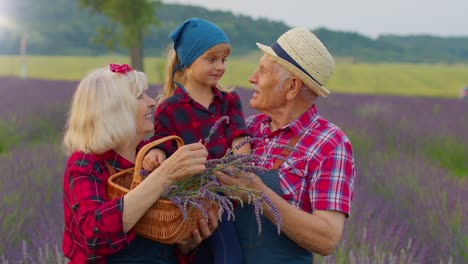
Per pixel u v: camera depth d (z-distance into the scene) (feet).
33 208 16.03
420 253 14.10
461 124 41.06
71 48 382.63
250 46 441.27
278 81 7.65
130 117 6.87
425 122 41.70
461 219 15.92
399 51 542.98
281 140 7.69
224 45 8.74
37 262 12.20
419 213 17.02
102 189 6.73
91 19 422.41
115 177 6.91
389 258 12.44
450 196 18.15
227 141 8.63
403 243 14.34
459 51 592.19
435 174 22.31
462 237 14.76
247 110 34.55
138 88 7.04
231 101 8.92
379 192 21.11
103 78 6.89
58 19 460.96
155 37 350.64
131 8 86.84
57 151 25.52
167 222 6.43
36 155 23.54
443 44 598.75
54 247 12.68
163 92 9.45
